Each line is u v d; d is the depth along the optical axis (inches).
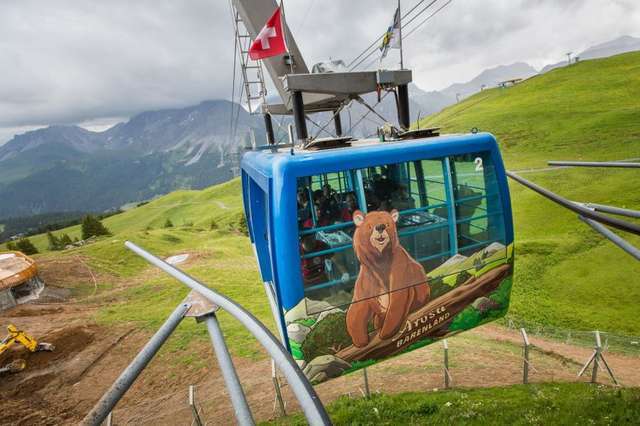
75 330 1117.7
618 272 1262.3
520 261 1471.5
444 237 298.2
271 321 1091.9
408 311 291.0
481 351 736.3
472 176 304.3
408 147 282.2
